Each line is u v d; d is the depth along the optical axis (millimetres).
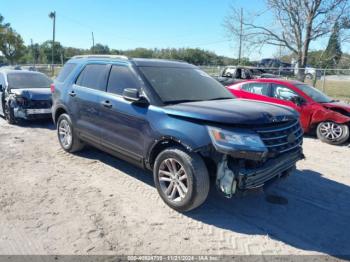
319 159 6535
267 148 3561
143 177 5082
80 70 5758
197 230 3615
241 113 3707
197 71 5344
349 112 7812
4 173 5172
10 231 3477
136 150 4430
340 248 3375
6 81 9609
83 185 4742
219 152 3521
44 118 8992
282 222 3863
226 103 4266
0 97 9805
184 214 3957
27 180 4898
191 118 3746
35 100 8781
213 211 4066
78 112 5590
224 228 3686
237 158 3531
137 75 4551
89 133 5371
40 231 3490
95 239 3369
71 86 5809
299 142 4242
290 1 22781
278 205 4297
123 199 4301
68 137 6137
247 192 3648
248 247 3332
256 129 3578
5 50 53312
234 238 3490
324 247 3385
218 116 3600
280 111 4074
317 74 20953
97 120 5117
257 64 32438
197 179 3686
